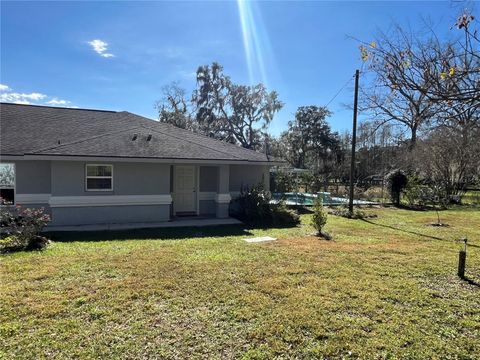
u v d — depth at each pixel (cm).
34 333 396
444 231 1177
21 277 589
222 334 402
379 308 485
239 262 704
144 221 1262
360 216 1516
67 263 677
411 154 2403
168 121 3938
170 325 421
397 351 374
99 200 1192
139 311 459
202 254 769
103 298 500
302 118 4228
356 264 709
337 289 554
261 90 4262
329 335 404
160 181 1278
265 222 1293
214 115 4247
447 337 408
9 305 470
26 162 1188
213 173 1493
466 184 2498
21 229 830
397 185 2059
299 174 2867
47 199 1207
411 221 1420
